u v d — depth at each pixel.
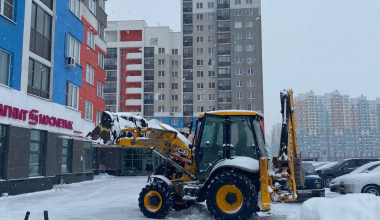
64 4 20.92
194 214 9.60
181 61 59.03
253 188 8.40
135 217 9.46
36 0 17.69
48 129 18.45
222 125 9.31
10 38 15.44
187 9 60.44
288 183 8.57
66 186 20.67
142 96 57.91
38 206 12.02
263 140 9.59
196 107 57.97
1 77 15.08
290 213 10.05
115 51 59.19
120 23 59.47
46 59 18.94
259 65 57.50
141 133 10.22
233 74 57.53
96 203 12.87
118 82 58.66
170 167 10.30
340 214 5.62
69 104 22.00
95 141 9.79
